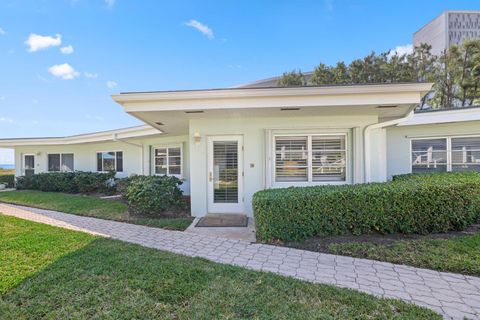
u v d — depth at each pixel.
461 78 18.89
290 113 6.17
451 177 5.84
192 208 6.83
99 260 3.71
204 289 2.88
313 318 2.36
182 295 2.76
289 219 4.57
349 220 4.68
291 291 2.84
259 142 6.75
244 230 5.41
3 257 3.86
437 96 19.77
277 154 6.84
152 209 6.79
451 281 3.14
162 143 11.04
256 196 4.79
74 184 12.02
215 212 6.86
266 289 2.88
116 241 4.65
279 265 3.63
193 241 4.72
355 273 3.37
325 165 6.78
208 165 6.84
